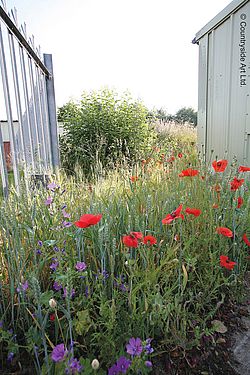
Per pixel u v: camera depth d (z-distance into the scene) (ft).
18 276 3.65
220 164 6.45
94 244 4.59
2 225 4.32
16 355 3.47
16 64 8.80
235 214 5.70
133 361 2.89
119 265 4.56
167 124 28.99
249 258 5.85
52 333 3.82
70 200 5.96
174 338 3.70
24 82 9.62
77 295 4.15
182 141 23.56
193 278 4.68
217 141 12.98
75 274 3.83
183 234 5.12
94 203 5.41
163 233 5.12
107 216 4.85
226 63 11.91
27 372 3.34
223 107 12.32
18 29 8.69
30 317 3.83
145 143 20.01
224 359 3.84
